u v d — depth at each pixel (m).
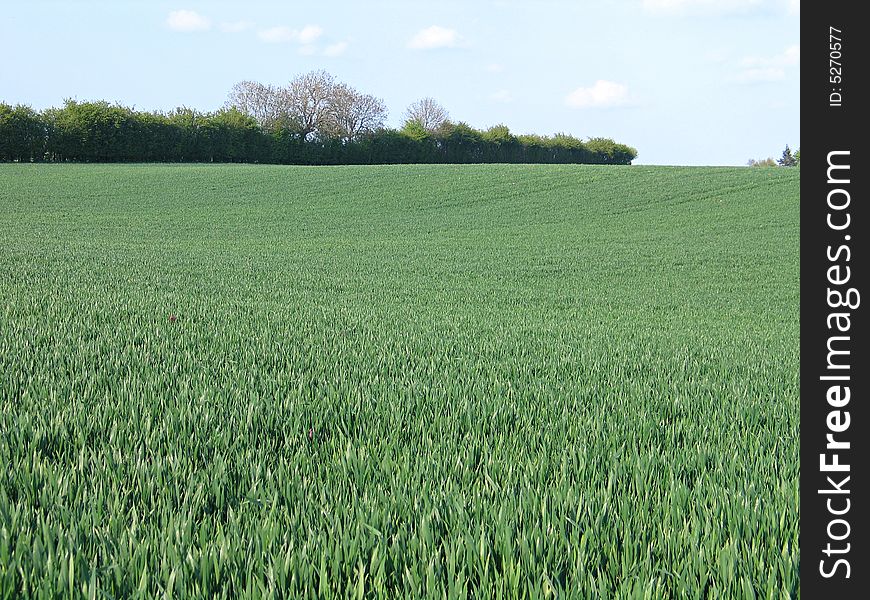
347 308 16.78
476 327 14.02
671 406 7.17
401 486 4.39
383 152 92.38
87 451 5.06
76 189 55.94
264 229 41.91
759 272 30.41
